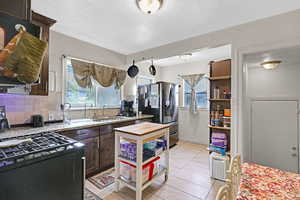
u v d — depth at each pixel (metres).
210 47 2.40
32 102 2.18
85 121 2.65
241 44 2.10
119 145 1.99
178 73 4.70
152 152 1.97
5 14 0.98
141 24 2.14
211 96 2.69
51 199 1.02
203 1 1.62
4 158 0.87
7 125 1.84
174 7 1.73
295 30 1.76
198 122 4.29
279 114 2.69
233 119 2.16
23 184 0.90
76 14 1.90
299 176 1.22
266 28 1.93
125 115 3.47
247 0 1.61
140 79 4.36
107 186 2.07
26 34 0.96
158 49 3.03
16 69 0.97
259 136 2.84
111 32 2.41
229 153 2.31
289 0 1.60
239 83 2.12
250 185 1.09
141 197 1.75
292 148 2.57
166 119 3.83
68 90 2.67
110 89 3.43
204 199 1.82
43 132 1.66
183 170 2.57
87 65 2.82
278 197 0.95
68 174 1.12
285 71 2.72
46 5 1.71
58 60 2.47
